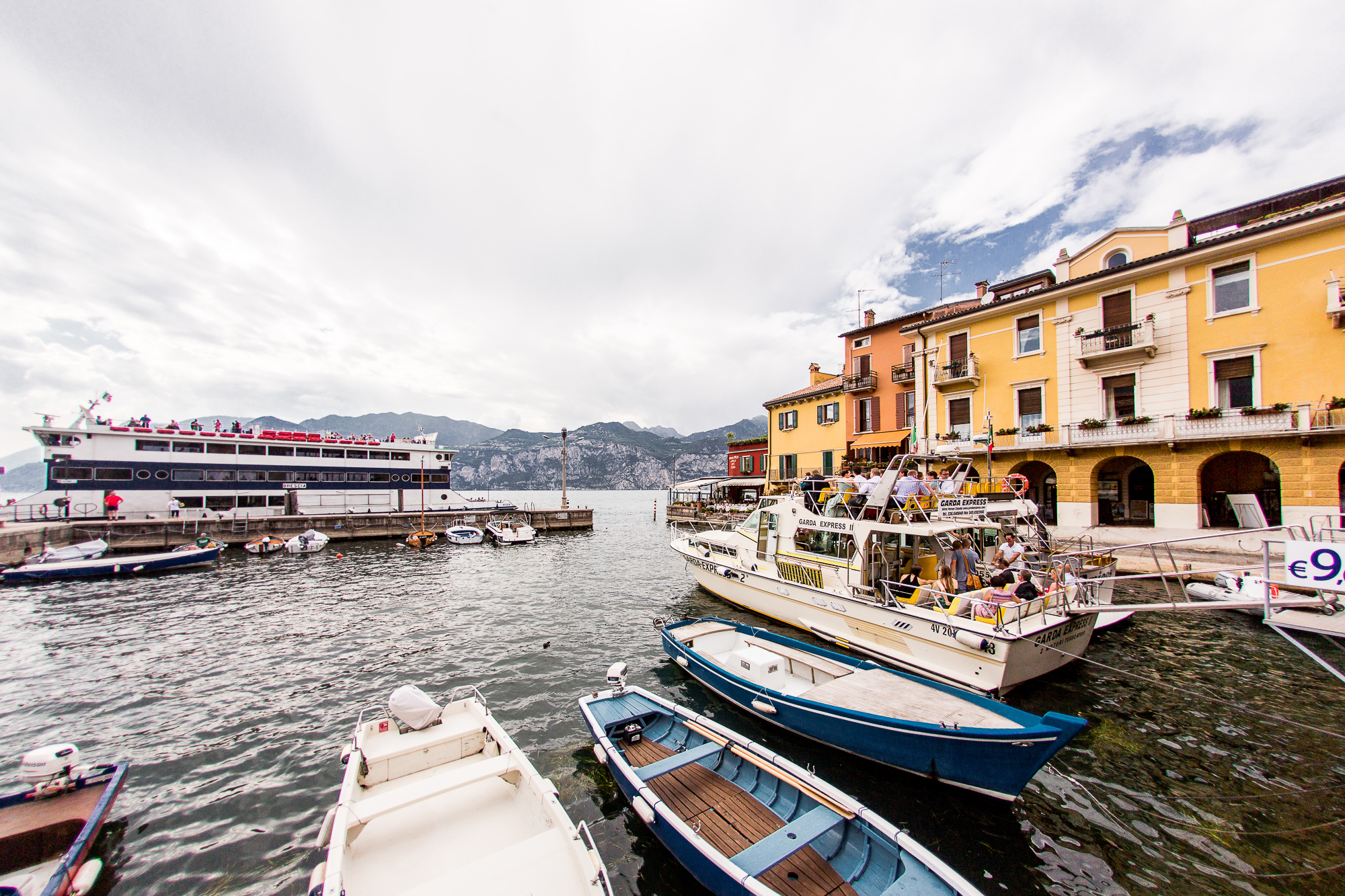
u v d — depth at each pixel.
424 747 7.36
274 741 9.44
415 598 21.00
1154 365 21.22
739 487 48.91
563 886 5.04
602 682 11.86
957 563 11.79
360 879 5.51
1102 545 20.61
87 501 34.94
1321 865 5.84
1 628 17.00
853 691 8.48
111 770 7.05
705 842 5.52
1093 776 7.66
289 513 41.62
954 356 27.98
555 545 39.41
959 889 4.63
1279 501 20.53
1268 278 18.80
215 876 6.24
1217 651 12.46
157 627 16.92
